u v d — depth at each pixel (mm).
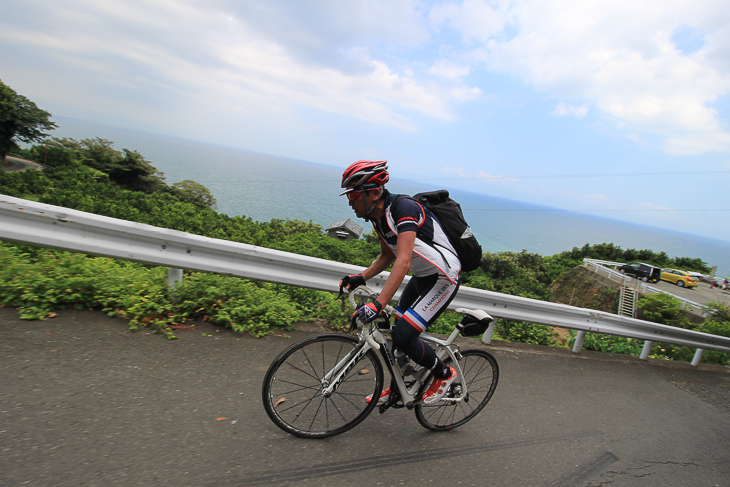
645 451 2654
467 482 1976
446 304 2135
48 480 1490
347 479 1823
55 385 2066
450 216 2109
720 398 4191
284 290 4758
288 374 2094
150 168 57219
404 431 2340
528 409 2932
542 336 7617
